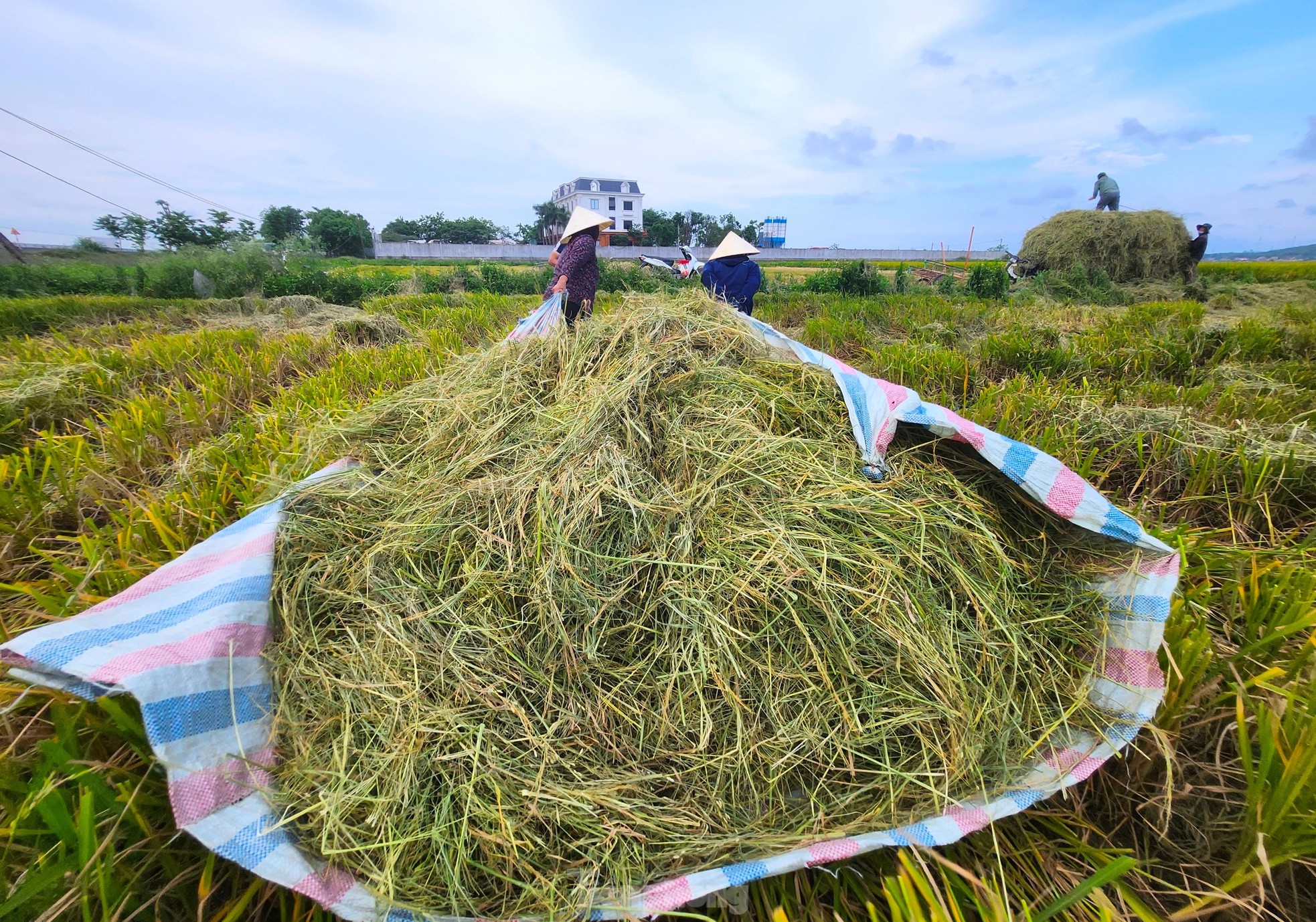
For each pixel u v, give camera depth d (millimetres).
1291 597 2025
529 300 13312
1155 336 6438
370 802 1511
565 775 1604
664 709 1694
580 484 2055
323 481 2344
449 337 6883
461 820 1492
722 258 5625
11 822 1441
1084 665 1885
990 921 1354
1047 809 1669
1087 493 1940
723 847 1501
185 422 4137
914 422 2236
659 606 1868
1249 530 2877
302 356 6277
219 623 1644
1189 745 1782
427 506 2170
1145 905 1440
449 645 1788
